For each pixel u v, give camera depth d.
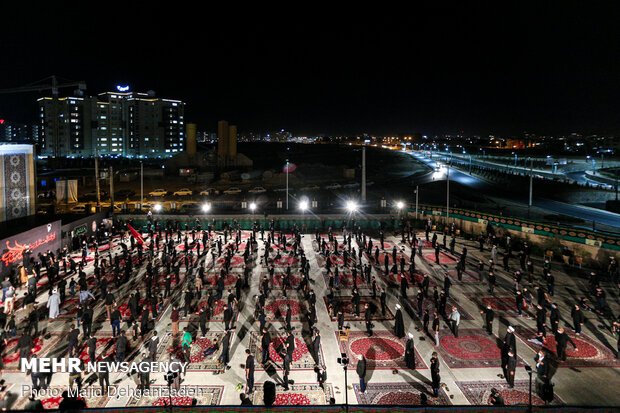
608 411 10.68
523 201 57.44
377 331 17.84
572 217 43.34
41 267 26.64
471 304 21.08
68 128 134.38
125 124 147.75
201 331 17.27
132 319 17.72
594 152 185.88
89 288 22.89
